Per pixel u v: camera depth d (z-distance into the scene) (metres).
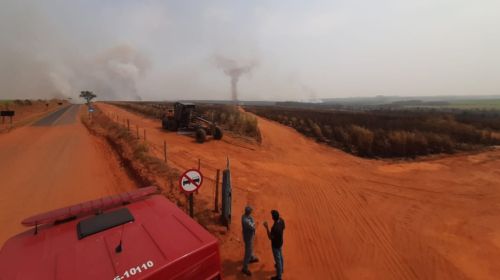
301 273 5.14
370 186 10.57
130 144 15.03
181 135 21.09
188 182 6.06
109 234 2.91
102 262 2.48
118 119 29.69
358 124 27.41
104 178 10.24
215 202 7.26
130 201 3.80
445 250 6.05
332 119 33.56
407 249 6.09
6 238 6.12
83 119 33.72
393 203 8.86
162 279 2.52
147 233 3.02
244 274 4.98
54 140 18.42
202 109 43.06
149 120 32.72
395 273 5.23
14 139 18.70
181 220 3.38
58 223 3.12
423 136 17.88
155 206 3.71
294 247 6.06
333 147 19.17
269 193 9.52
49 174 10.69
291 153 16.92
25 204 7.90
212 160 13.82
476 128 23.03
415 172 12.57
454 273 5.23
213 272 3.04
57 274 2.29
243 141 19.86
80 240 2.77
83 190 9.01
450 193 9.78
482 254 5.89
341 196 9.45
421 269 5.36
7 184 9.52
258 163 13.86
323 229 6.98
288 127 30.03
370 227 7.14
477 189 10.16
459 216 7.87
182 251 2.79
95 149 15.54
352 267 5.39
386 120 31.19
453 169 13.00
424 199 9.22
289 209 8.20
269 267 5.25
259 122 33.19
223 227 6.57
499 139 19.69
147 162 11.36
